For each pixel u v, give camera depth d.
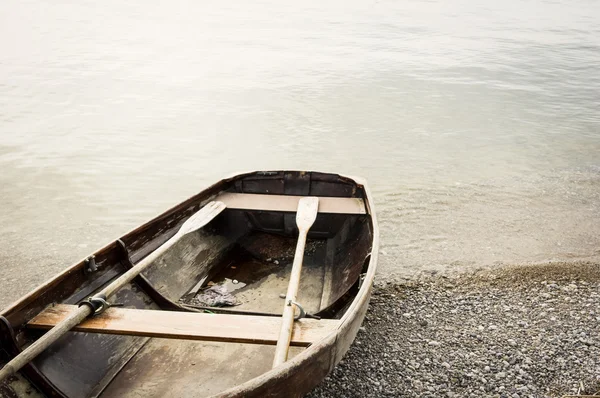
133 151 10.37
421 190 8.52
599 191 8.54
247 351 3.83
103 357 3.54
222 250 5.53
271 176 6.10
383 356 4.19
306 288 5.01
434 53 22.95
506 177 9.21
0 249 6.48
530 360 4.10
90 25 31.97
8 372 2.55
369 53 22.83
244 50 23.67
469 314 4.88
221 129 11.88
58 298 3.43
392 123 12.54
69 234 6.93
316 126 12.17
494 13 44.09
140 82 16.75
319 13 41.75
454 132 11.94
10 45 23.59
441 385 3.82
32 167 9.39
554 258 6.16
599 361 4.08
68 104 13.91
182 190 8.53
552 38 28.62
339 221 5.84
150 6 46.03
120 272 4.06
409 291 5.37
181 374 3.58
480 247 6.49
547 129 12.33
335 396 3.70
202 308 4.32
